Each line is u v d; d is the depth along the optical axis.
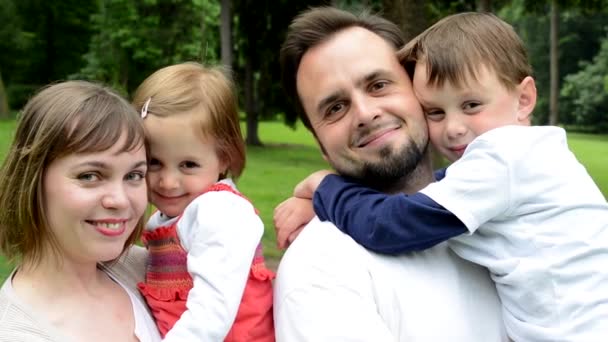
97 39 29.80
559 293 2.10
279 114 24.70
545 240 2.15
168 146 2.39
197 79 2.48
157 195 2.44
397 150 2.46
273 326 2.41
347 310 2.10
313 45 2.56
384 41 2.61
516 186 2.18
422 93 2.54
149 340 2.12
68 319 1.95
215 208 2.29
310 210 2.67
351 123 2.47
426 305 2.15
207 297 2.13
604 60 49.47
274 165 18.52
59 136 1.88
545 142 2.30
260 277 2.39
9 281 2.00
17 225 1.93
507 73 2.49
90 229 1.94
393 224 2.15
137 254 2.53
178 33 25.55
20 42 34.31
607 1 16.30
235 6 21.61
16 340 1.81
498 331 2.22
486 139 2.26
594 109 49.41
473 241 2.23
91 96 1.97
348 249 2.23
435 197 2.14
